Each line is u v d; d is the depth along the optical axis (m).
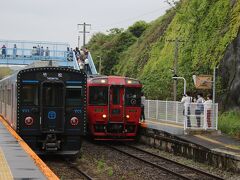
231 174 16.47
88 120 26.89
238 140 21.03
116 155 21.89
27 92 19.55
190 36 39.00
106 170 17.33
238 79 28.42
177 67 37.94
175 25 44.56
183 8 45.00
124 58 61.78
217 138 21.66
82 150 23.61
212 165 18.17
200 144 19.56
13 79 21.38
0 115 30.41
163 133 23.44
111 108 26.33
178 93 36.28
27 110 19.50
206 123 23.39
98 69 68.06
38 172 10.73
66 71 19.58
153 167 18.17
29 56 48.56
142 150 23.28
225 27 33.88
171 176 16.17
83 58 46.56
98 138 27.31
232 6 34.16
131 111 26.48
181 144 21.23
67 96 19.61
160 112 29.38
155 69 44.03
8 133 19.86
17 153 13.77
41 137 19.67
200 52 36.00
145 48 53.38
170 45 43.34
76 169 17.38
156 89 39.66
